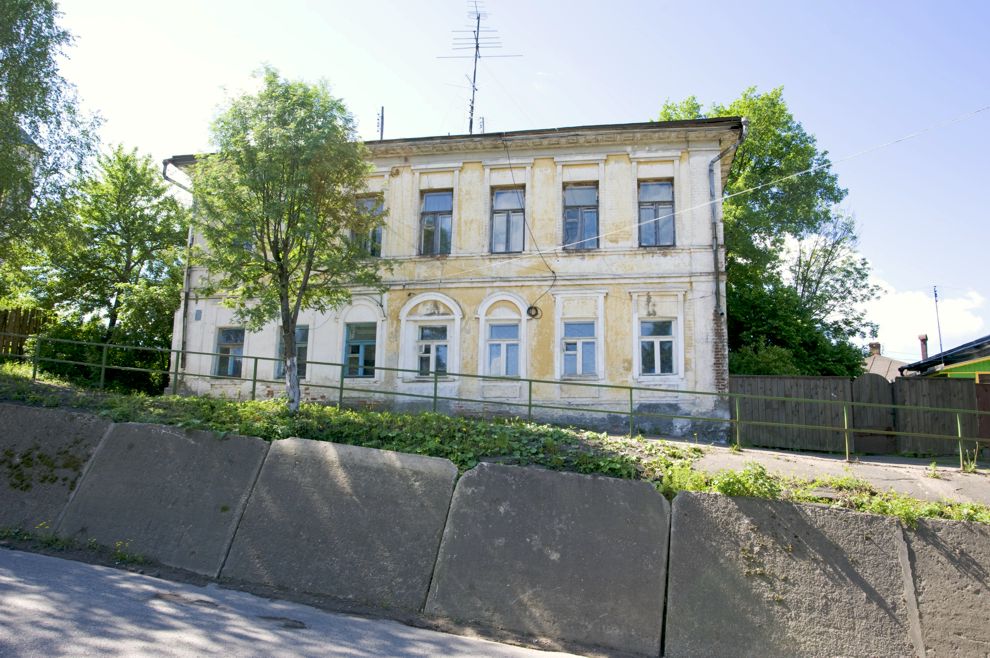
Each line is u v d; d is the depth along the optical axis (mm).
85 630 5844
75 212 16844
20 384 12266
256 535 8734
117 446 9852
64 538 8906
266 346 18891
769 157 28062
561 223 17734
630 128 17453
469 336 17656
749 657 7266
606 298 17156
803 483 9258
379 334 18109
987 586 7414
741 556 7828
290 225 12680
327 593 8133
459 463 9391
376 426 10797
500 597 7883
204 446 9648
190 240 19859
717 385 16266
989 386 16188
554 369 17047
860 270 32219
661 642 7461
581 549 8070
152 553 8695
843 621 7363
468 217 18203
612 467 9234
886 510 8148
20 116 13891
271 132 12109
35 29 13906
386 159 18859
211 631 6270
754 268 25359
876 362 42781
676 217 17281
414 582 8109
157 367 22125
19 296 24219
